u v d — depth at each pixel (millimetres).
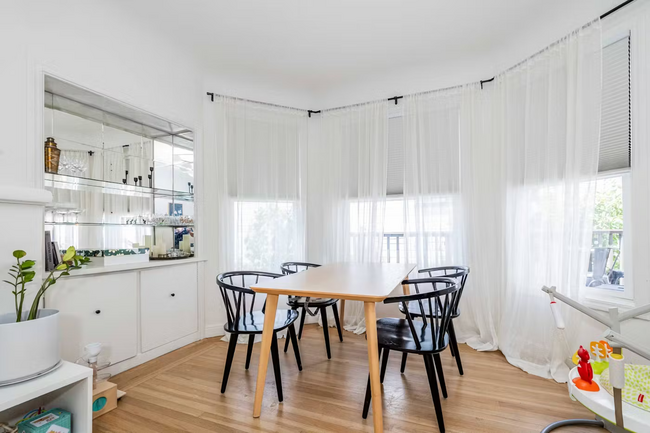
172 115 2861
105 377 1939
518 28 2609
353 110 3469
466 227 2930
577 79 2111
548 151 2293
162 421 1708
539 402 1855
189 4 2336
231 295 3174
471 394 1951
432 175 3064
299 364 2314
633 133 1902
